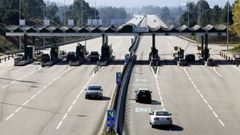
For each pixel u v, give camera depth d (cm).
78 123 9956
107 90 14162
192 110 11525
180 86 15188
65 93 13700
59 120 10250
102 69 19438
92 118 10412
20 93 13675
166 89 14600
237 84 15562
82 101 12438
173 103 12369
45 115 10762
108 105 11869
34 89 14412
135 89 14588
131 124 10019
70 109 11419
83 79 16550
